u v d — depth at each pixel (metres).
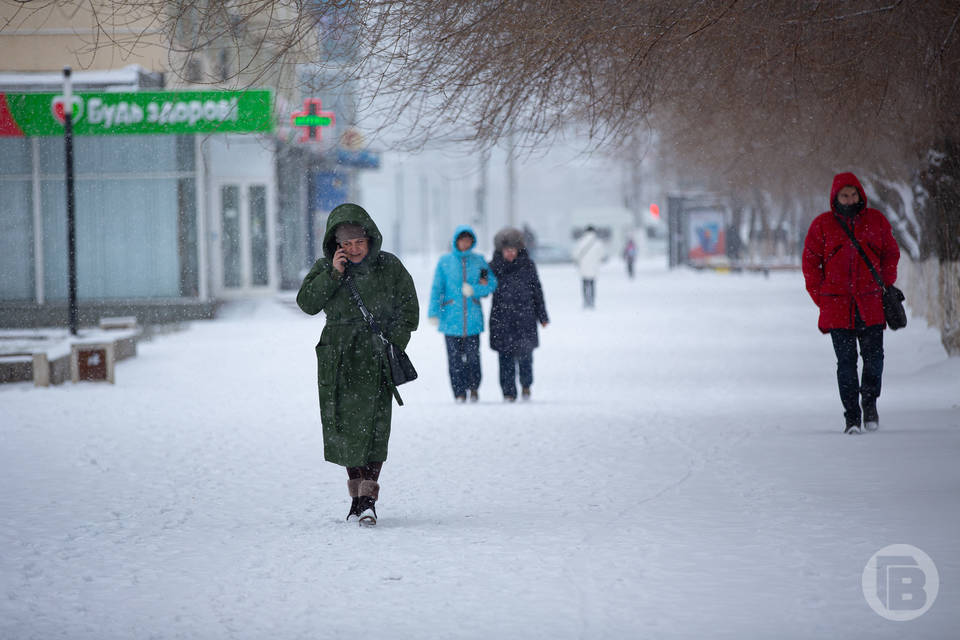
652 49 34.72
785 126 53.75
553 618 17.23
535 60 35.03
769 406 44.81
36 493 29.12
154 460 34.47
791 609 17.30
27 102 98.75
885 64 40.06
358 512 24.58
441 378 60.31
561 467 31.64
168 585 19.73
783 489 26.95
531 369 49.41
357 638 16.52
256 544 22.89
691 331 87.06
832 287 35.06
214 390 54.97
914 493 25.75
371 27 34.19
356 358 24.84
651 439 36.38
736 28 35.81
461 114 38.25
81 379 58.00
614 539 22.38
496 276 49.06
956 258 56.97
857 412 35.38
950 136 54.59
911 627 16.30
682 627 16.56
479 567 20.48
